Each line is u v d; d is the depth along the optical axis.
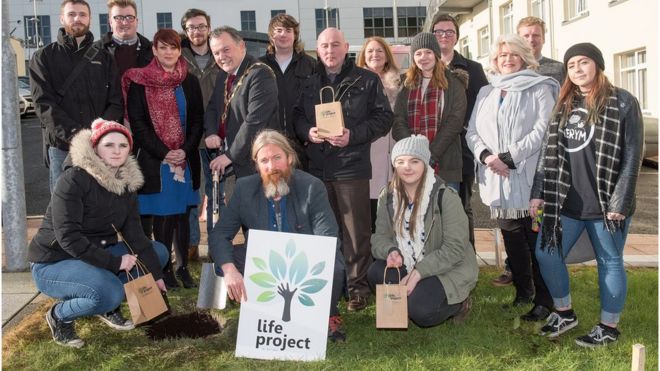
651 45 13.27
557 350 3.59
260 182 3.89
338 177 4.40
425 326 3.88
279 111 4.96
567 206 3.67
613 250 3.59
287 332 3.58
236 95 4.38
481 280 5.02
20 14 43.44
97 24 41.84
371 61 5.10
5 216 5.27
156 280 3.98
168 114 4.72
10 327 4.05
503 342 3.75
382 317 3.54
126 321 4.04
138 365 3.46
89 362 3.51
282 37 4.93
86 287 3.60
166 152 4.64
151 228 5.04
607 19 15.20
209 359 3.54
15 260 5.30
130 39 5.09
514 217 4.16
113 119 4.67
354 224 4.42
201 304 3.92
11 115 5.23
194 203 5.05
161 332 4.06
